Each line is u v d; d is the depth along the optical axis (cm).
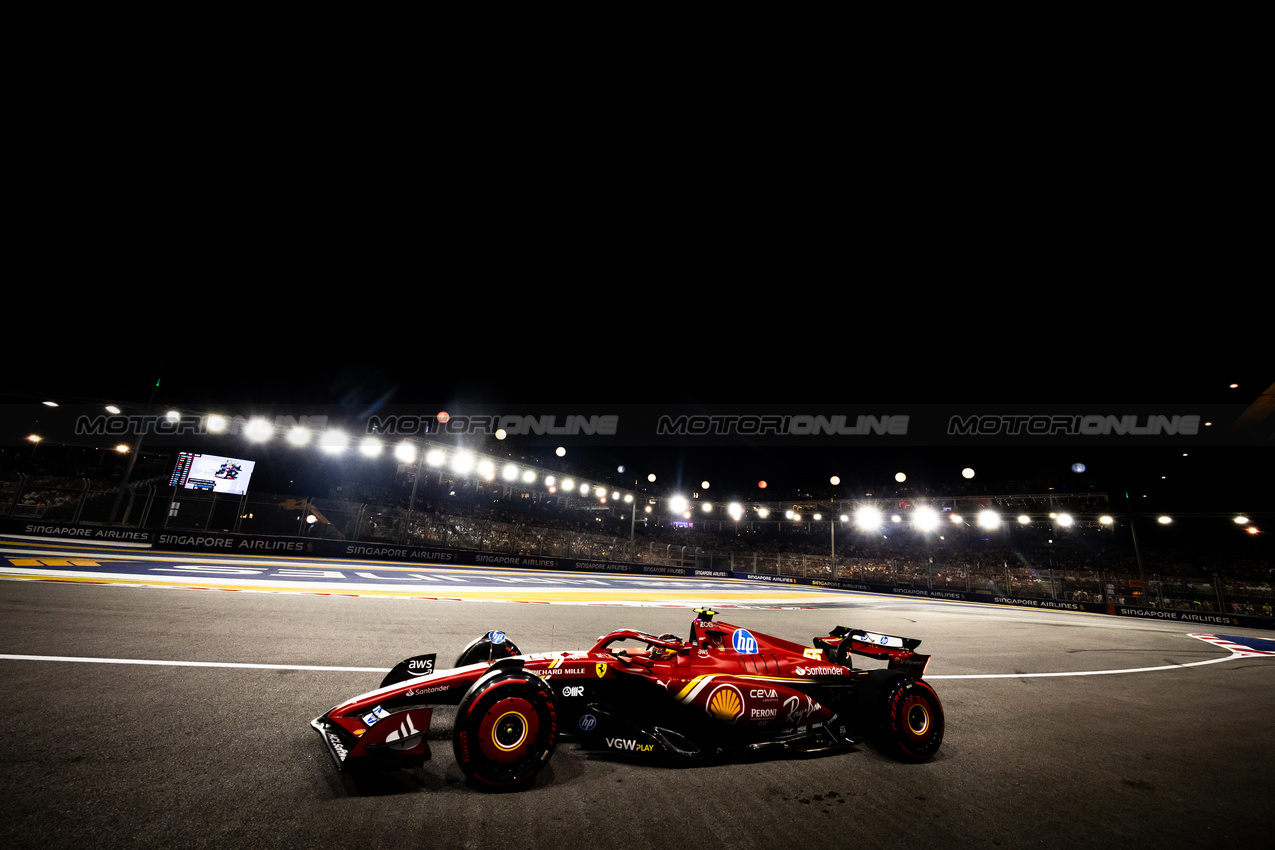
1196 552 2997
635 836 257
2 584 831
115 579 1003
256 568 1502
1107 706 615
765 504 4375
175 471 2028
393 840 237
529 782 302
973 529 3659
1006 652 1003
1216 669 966
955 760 398
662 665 389
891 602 2481
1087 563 3203
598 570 3041
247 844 226
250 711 388
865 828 282
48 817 233
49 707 362
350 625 766
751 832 270
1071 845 280
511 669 345
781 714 394
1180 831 305
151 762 295
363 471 2838
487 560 2620
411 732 289
